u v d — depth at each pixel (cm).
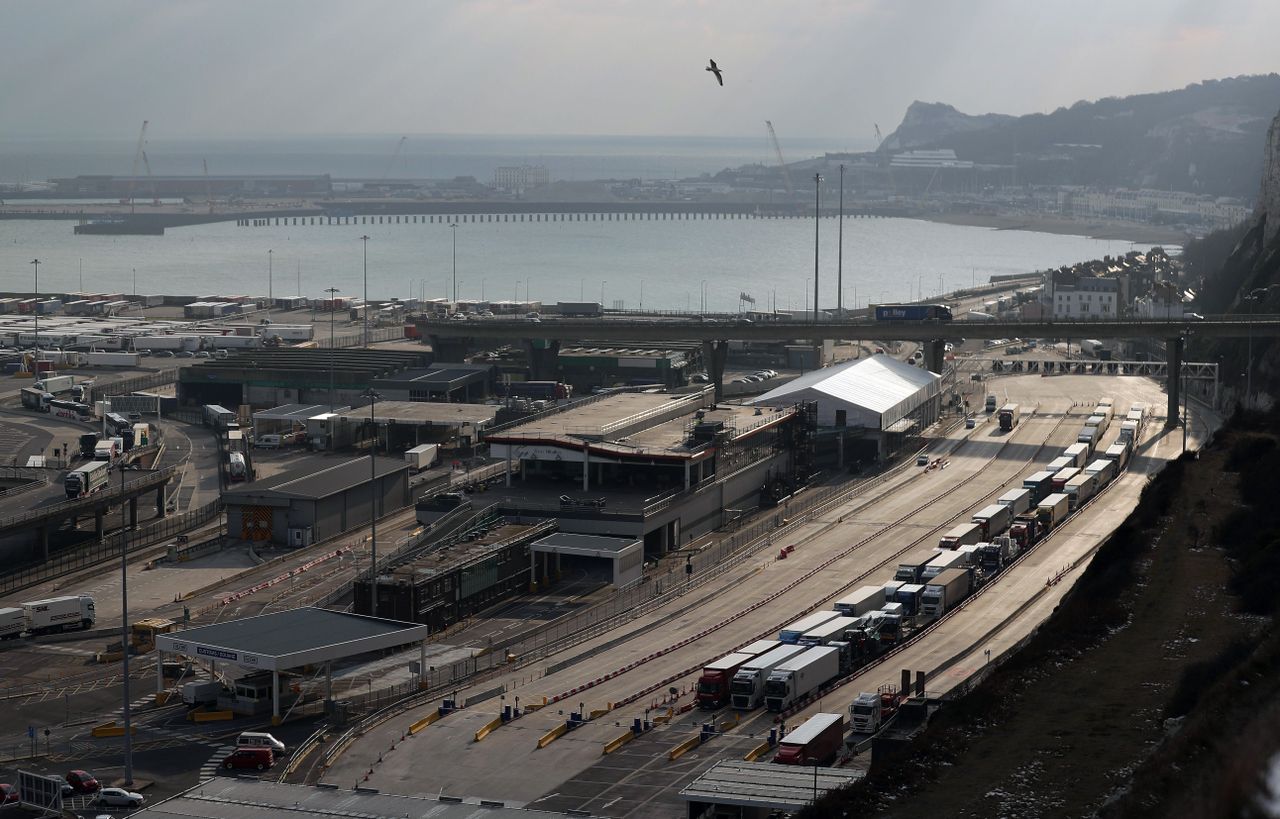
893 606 14562
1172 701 10338
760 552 18062
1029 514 19050
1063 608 13850
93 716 12394
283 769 11075
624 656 13975
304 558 17662
